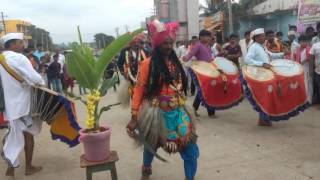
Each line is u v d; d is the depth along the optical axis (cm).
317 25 969
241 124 783
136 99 441
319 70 902
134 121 443
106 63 457
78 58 445
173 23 437
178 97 436
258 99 693
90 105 454
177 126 433
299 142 637
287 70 696
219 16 3180
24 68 530
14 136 545
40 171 575
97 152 446
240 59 1132
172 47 434
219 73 781
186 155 450
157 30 425
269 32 933
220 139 679
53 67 1555
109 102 1256
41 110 550
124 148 663
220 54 1155
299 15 1168
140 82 438
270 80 681
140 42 727
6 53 538
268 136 682
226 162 560
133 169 559
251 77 693
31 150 563
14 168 566
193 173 452
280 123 773
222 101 796
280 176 500
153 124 429
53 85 1573
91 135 437
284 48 1065
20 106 538
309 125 747
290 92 685
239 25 3638
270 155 579
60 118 566
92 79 452
